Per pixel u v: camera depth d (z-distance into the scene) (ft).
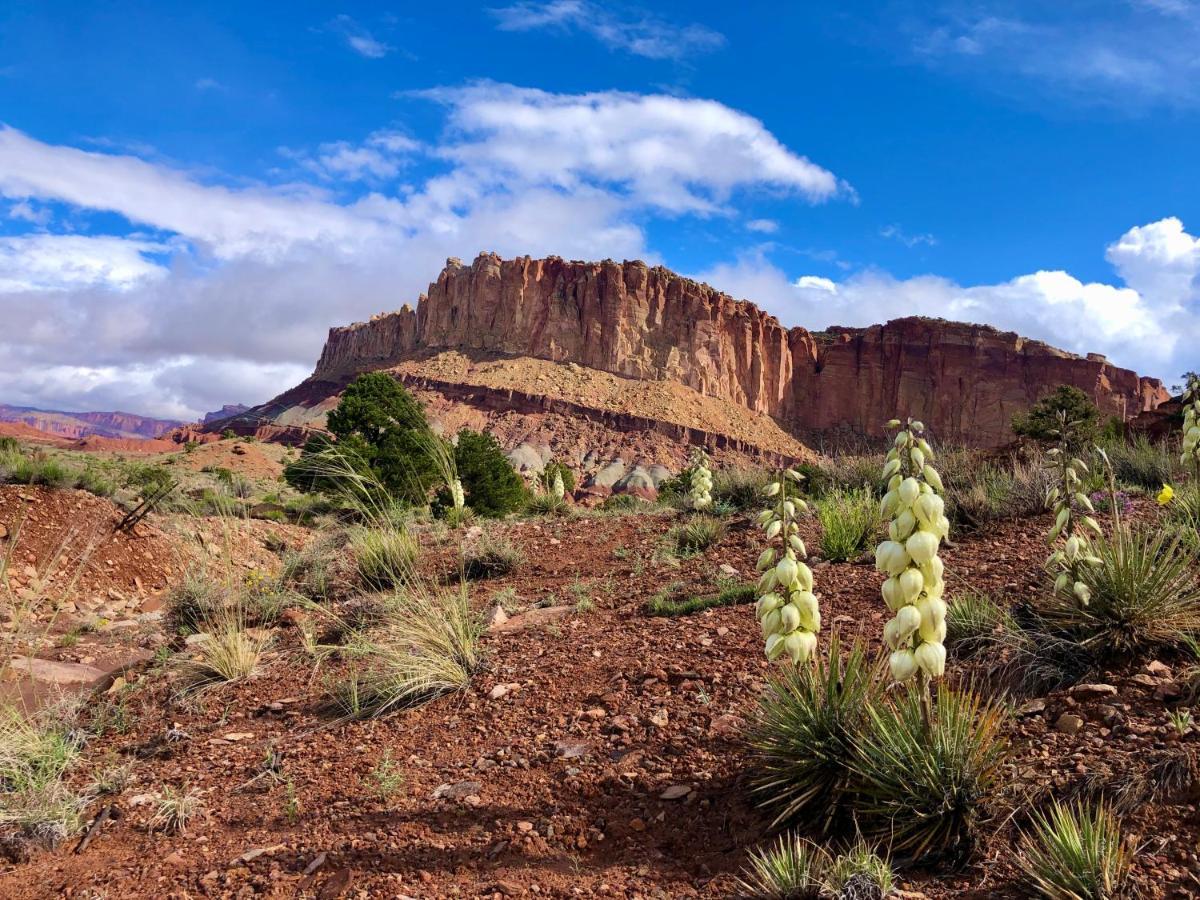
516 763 14.61
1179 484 26.35
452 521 43.83
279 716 19.44
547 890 10.76
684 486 74.02
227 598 28.81
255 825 13.70
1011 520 25.36
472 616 24.67
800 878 9.71
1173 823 9.70
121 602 36.06
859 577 22.59
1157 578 14.02
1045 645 14.49
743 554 28.35
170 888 11.87
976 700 11.47
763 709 13.19
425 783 14.35
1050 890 8.91
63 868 13.04
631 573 28.81
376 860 11.92
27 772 15.99
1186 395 26.43
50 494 40.88
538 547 35.73
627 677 17.76
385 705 18.13
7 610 31.19
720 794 12.60
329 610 27.35
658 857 11.36
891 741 10.89
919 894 9.59
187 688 21.86
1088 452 24.66
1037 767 11.35
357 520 39.06
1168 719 11.54
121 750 18.43
